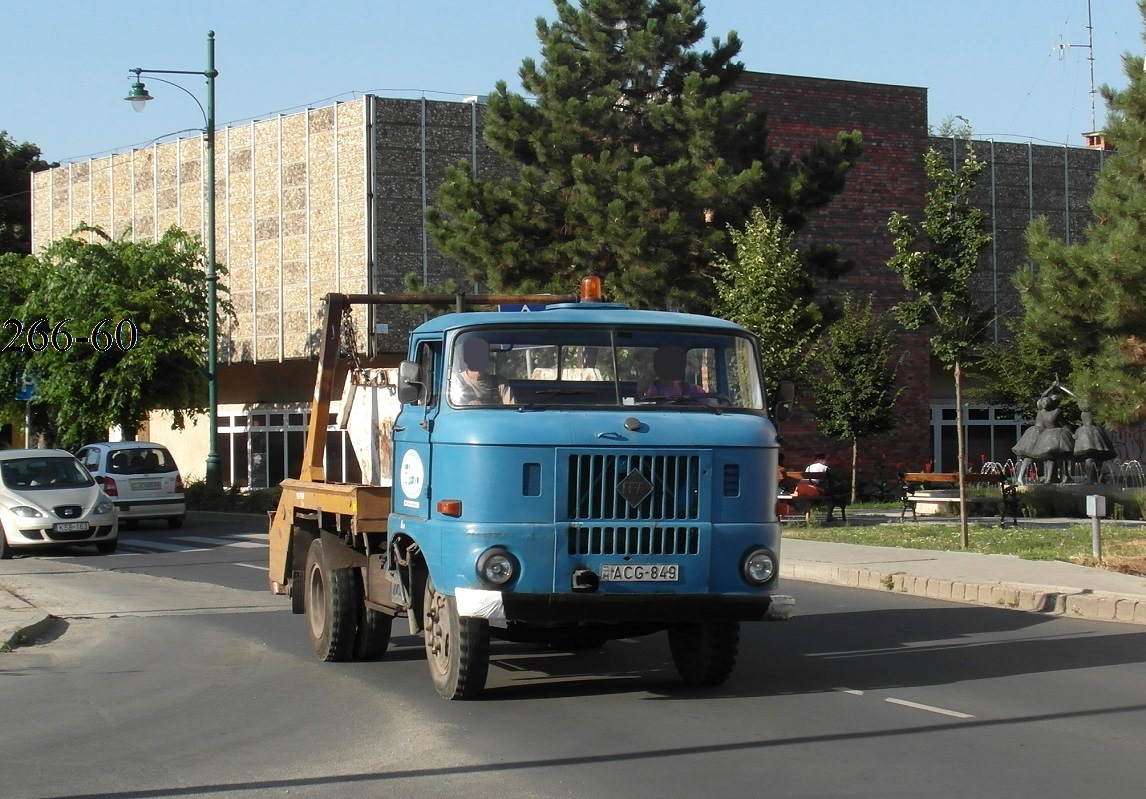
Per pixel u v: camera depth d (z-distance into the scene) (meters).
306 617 12.53
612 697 9.69
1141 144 17.00
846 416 33.03
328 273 36.56
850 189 36.50
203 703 9.73
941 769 7.41
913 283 19.95
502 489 8.83
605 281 24.80
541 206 25.66
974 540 20.78
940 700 9.46
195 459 45.44
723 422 9.26
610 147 25.84
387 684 10.35
